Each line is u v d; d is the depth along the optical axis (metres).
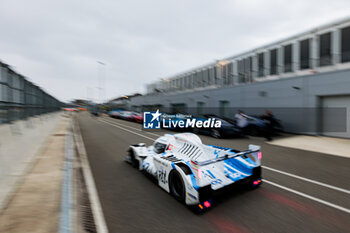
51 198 2.85
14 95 10.87
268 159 5.74
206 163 2.74
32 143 6.76
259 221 2.54
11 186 3.23
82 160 5.63
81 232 2.29
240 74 18.17
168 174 3.27
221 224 2.47
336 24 11.93
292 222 2.51
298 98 10.83
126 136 10.43
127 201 3.11
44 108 19.31
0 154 5.19
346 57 11.47
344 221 2.53
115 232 2.32
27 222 2.25
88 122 20.39
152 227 2.42
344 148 7.12
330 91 9.40
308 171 4.62
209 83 22.12
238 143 8.40
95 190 3.54
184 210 2.81
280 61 15.21
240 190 3.49
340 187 3.65
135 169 4.79
